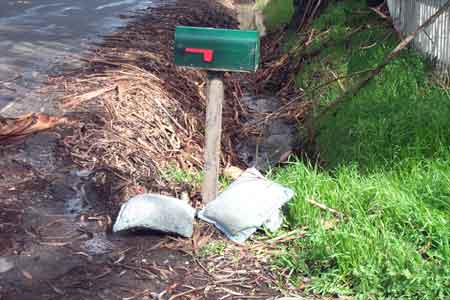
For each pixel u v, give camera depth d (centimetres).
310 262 581
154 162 762
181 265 582
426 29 966
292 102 1092
